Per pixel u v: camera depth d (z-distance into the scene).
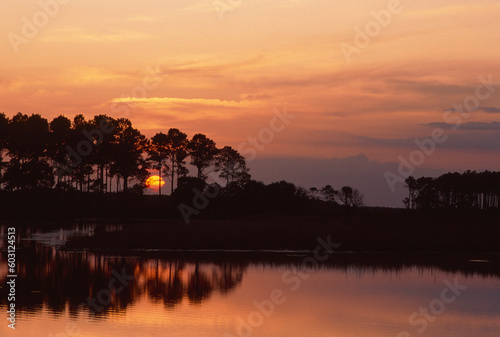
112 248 55.41
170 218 112.88
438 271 44.47
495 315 29.09
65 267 41.81
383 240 60.84
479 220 92.50
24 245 56.56
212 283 36.78
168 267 43.41
